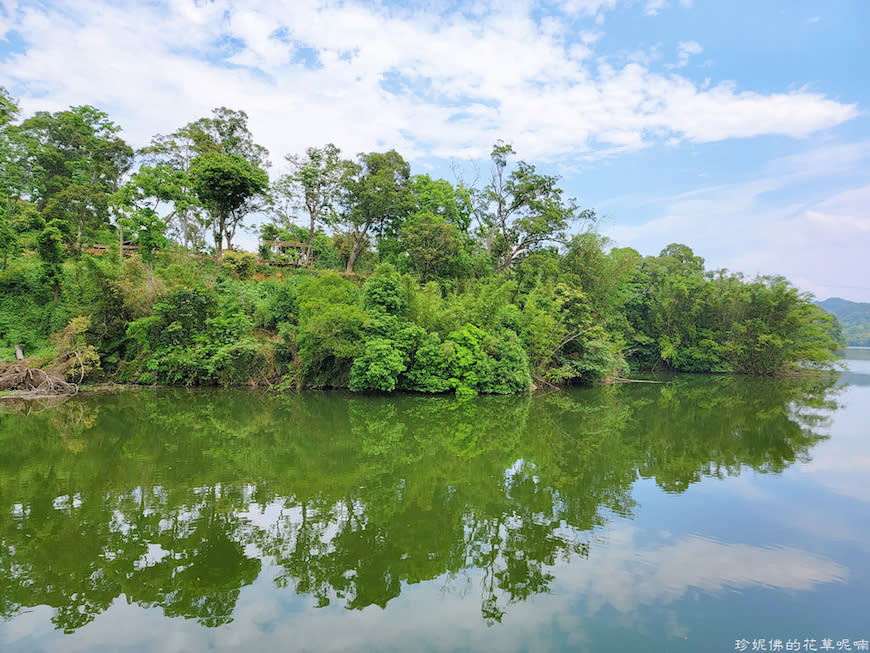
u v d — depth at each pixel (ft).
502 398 79.51
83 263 81.76
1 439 45.57
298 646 16.25
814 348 127.85
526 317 94.58
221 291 94.94
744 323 135.44
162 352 78.84
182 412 60.54
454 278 112.57
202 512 28.45
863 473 38.19
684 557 23.50
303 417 59.21
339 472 36.96
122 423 53.36
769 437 51.83
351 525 26.99
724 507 30.53
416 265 110.32
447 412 64.95
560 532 26.50
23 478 34.35
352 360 80.38
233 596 19.66
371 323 76.18
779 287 132.05
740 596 19.95
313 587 20.39
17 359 73.36
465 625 17.60
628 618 18.21
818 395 90.22
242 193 115.85
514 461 41.16
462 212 140.77
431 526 27.04
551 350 95.86
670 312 143.43
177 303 78.84
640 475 37.47
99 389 75.46
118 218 92.22
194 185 112.68
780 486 34.86
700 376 131.85
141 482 33.81
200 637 16.81
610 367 102.99
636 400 81.71
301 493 32.01
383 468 38.22
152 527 26.23
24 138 123.13
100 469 36.63
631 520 28.30
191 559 22.74
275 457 40.83
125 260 86.74
